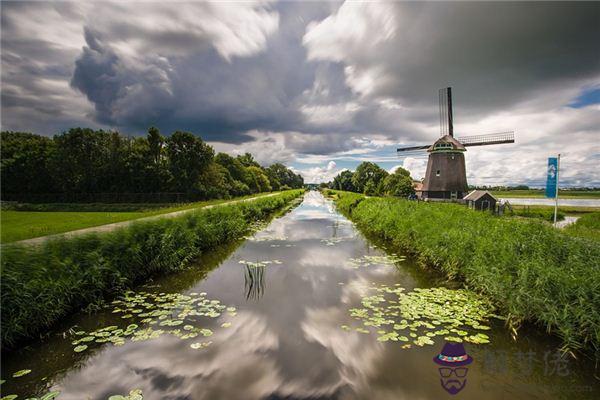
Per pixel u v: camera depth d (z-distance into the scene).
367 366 3.74
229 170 55.38
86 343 4.29
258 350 4.12
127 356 3.98
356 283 6.86
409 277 7.30
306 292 6.30
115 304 5.66
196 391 3.32
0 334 3.96
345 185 79.88
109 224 12.16
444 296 5.91
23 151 35.47
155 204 28.88
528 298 4.73
